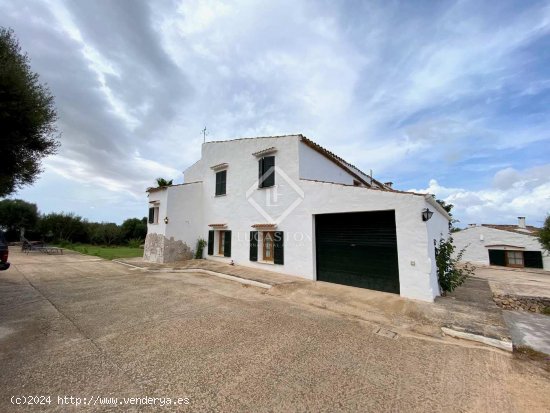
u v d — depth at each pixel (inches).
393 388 121.3
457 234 872.3
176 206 519.2
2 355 146.7
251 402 109.0
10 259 593.9
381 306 241.9
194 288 323.3
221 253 516.4
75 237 1199.6
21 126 216.8
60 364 137.5
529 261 722.2
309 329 195.0
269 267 403.5
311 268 346.0
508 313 247.0
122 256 649.0
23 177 260.7
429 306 235.5
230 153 495.2
